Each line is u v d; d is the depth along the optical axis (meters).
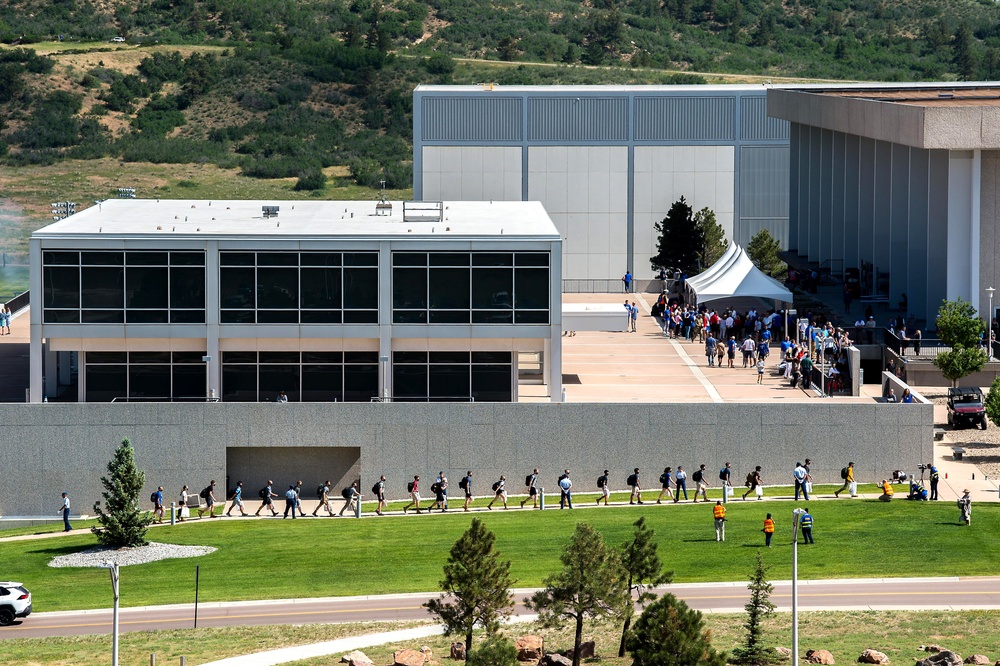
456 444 115.19
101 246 117.69
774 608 80.44
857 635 78.31
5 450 115.44
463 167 186.38
